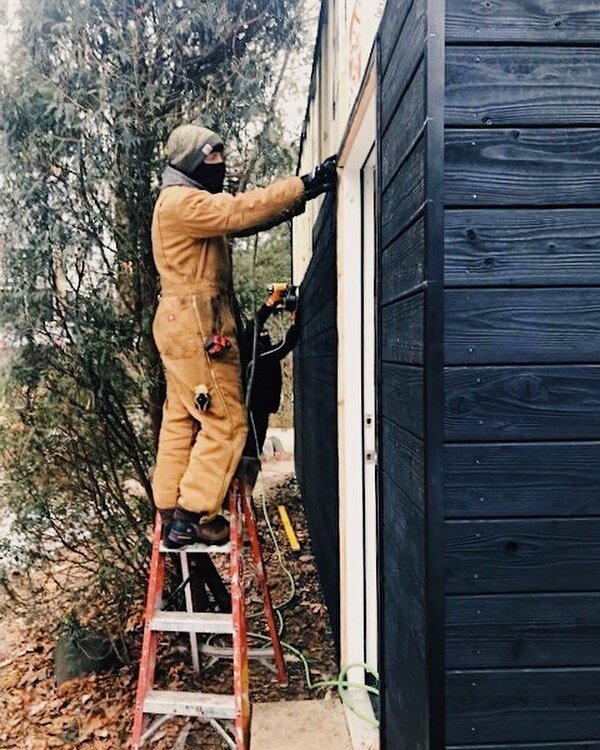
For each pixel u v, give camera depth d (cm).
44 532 377
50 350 359
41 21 343
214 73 371
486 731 136
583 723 135
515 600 134
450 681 135
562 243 132
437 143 131
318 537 462
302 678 335
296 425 801
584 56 131
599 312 133
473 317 133
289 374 1302
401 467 163
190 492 271
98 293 359
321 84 416
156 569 279
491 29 130
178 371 274
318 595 447
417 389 143
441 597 134
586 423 133
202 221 262
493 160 131
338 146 307
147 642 271
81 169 350
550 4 130
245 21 375
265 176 393
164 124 355
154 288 367
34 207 345
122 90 344
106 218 356
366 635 311
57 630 369
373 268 303
